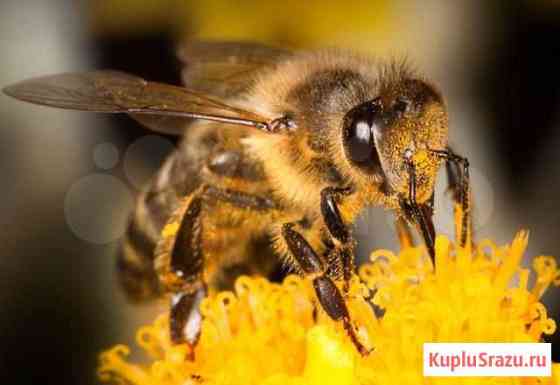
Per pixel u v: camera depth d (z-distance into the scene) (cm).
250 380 7
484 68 9
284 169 7
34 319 9
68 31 9
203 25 9
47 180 9
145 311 9
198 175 8
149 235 8
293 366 7
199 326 8
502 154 9
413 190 7
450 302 7
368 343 7
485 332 7
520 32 9
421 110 7
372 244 8
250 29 9
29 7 9
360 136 7
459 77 9
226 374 7
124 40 9
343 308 7
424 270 7
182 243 8
